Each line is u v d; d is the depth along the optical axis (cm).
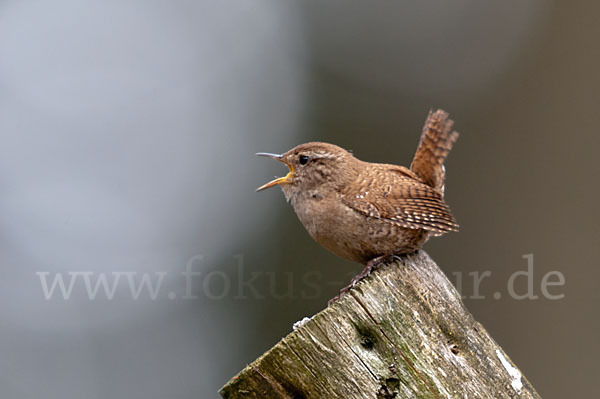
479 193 1200
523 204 1166
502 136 1219
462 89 1280
